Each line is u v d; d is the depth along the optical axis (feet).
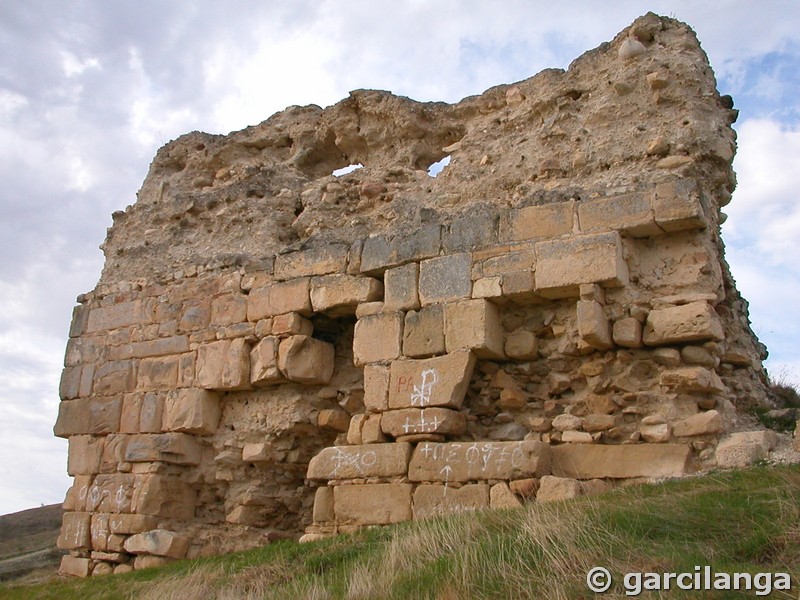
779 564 17.67
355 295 34.01
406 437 30.25
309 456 35.91
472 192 34.65
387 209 36.50
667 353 27.99
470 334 30.19
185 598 24.99
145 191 46.85
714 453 26.09
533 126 35.27
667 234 29.30
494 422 30.60
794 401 34.76
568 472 27.53
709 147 30.81
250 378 36.32
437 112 39.45
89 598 29.14
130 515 36.88
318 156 43.93
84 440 40.34
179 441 37.09
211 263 39.75
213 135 46.88
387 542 24.70
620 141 31.96
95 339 42.37
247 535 35.78
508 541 20.89
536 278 29.58
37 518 87.61
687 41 33.17
